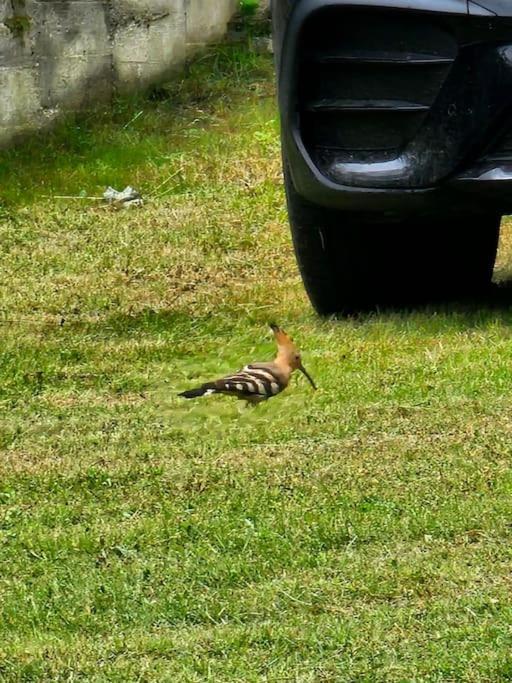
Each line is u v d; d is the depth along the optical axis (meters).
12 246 18.59
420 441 10.77
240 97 23.98
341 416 11.48
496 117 12.17
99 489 10.45
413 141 12.55
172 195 20.89
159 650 7.92
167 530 9.48
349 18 12.47
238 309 15.26
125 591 8.66
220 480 10.34
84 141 22.72
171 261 17.75
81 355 13.99
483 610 8.12
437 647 7.72
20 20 22.67
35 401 12.72
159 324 14.99
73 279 17.08
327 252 13.90
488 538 9.07
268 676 7.53
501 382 11.98
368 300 14.37
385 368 12.49
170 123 23.28
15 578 9.02
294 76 12.70
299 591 8.46
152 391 12.88
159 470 10.65
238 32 25.23
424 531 9.19
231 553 9.09
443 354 12.68
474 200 12.54
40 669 7.77
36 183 21.44
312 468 10.38
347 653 7.73
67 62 23.31
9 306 15.91
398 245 13.96
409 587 8.42
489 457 10.35
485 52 12.10
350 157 12.75
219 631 8.08
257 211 19.73
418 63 12.35
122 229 19.27
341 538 9.16
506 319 13.74
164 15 24.19
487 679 7.38
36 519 9.94
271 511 9.66
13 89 22.72
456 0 12.08
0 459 11.27
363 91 12.59
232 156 22.00
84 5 23.39
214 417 11.87
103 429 11.88
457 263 14.41
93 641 8.09
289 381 11.82
